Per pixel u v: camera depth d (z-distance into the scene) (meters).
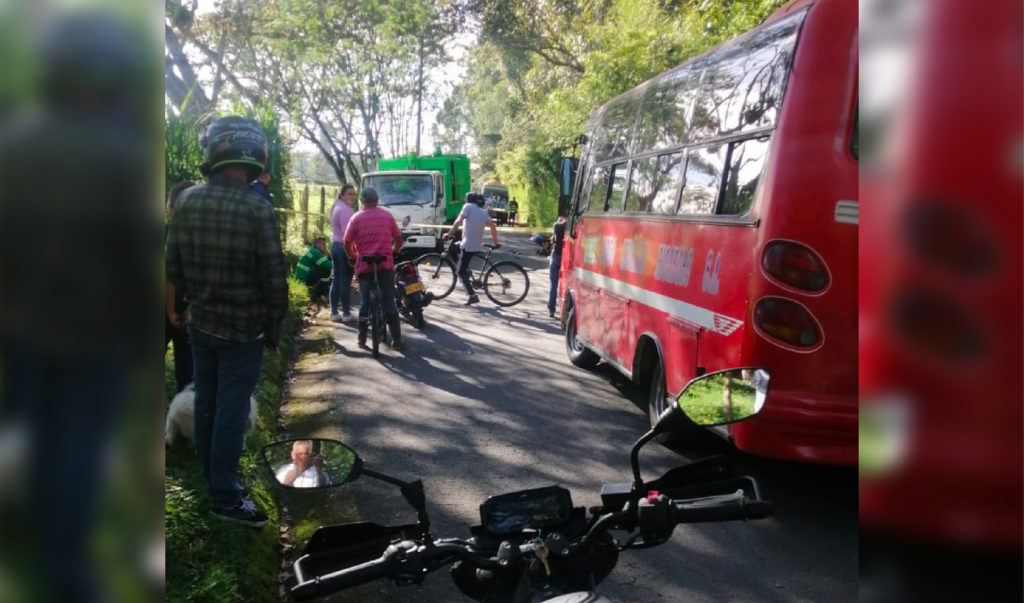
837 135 4.65
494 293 14.35
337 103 32.28
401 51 18.70
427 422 7.11
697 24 18.44
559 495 2.33
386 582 4.15
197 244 4.27
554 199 44.03
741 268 4.98
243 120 4.38
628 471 5.88
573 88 27.17
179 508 4.09
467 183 29.30
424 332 11.52
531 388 8.37
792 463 6.01
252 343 4.36
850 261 4.62
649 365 6.87
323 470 2.25
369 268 9.92
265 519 4.46
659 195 6.72
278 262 4.37
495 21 30.12
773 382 4.72
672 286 6.08
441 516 5.04
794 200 4.70
